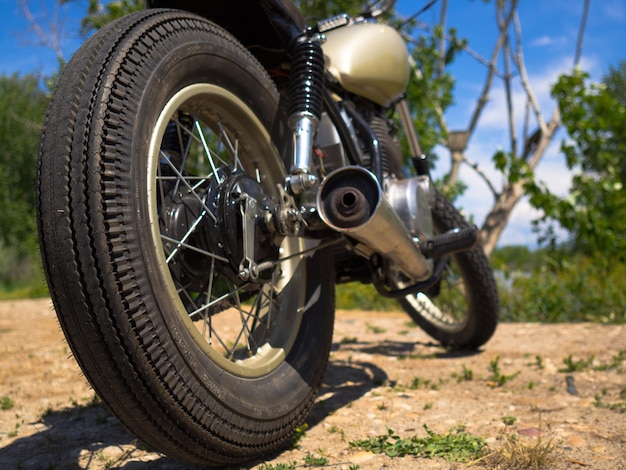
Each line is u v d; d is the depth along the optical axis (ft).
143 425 4.83
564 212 22.91
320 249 7.36
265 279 6.29
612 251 22.15
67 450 6.68
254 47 7.71
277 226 6.09
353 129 8.07
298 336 6.82
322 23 9.02
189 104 6.01
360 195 5.76
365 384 9.39
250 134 6.75
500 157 24.00
